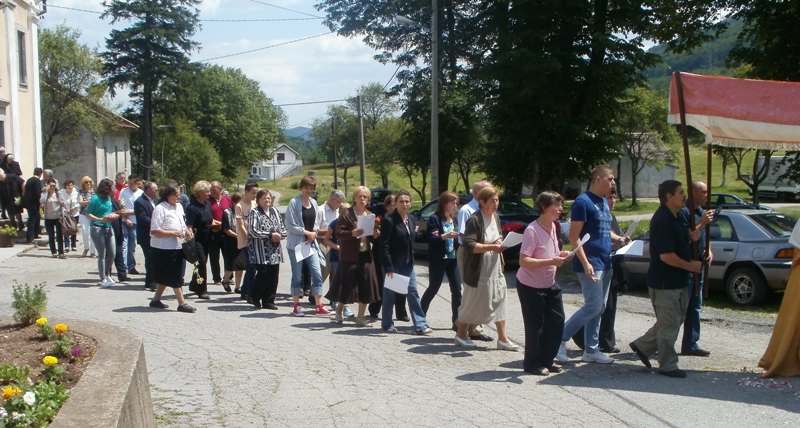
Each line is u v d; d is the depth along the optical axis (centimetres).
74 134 3800
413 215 1872
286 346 815
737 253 1116
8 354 519
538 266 688
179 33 4694
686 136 730
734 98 727
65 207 1595
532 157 2400
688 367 739
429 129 3625
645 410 584
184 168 6091
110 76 4534
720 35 1950
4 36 2502
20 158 2617
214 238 1291
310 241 1024
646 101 4444
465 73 3497
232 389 638
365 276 934
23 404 373
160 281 1005
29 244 1780
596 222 728
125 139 5144
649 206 4691
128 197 1395
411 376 693
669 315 689
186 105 4941
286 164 12256
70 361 498
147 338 838
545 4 2219
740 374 700
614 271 801
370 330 922
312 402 602
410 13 3516
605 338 799
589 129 2394
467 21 2600
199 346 802
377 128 6103
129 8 4519
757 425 545
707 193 770
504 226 1569
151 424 497
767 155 3203
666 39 2016
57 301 1078
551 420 559
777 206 4206
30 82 2716
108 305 1055
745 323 974
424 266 1730
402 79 3762
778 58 1769
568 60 2281
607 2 2303
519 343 862
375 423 550
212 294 1198
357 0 3716
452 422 553
